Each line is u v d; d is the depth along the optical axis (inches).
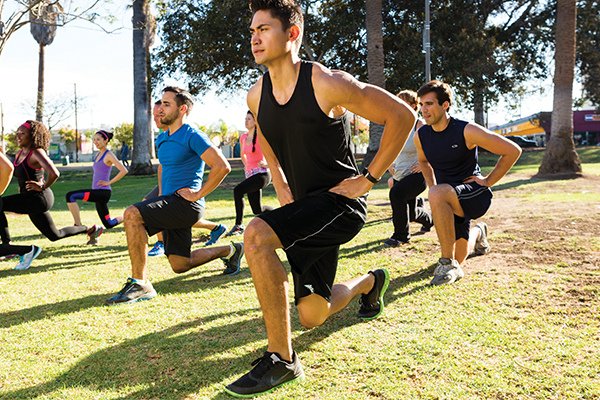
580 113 1953.7
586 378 107.9
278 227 108.3
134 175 1050.7
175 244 198.8
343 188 112.9
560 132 674.8
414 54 1058.7
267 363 107.2
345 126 113.5
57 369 122.5
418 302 162.6
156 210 183.8
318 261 119.6
